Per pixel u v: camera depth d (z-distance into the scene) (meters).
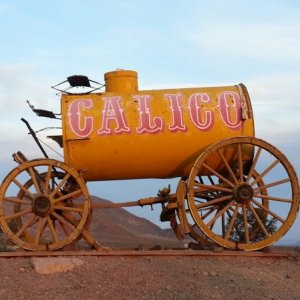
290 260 13.83
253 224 17.05
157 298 10.70
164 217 15.21
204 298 10.70
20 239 13.79
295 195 14.10
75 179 13.95
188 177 14.59
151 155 14.40
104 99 14.49
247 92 14.80
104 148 14.21
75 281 11.59
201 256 13.58
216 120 14.44
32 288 11.17
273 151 14.07
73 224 14.37
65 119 14.23
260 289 11.34
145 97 14.55
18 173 13.85
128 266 12.55
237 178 14.60
